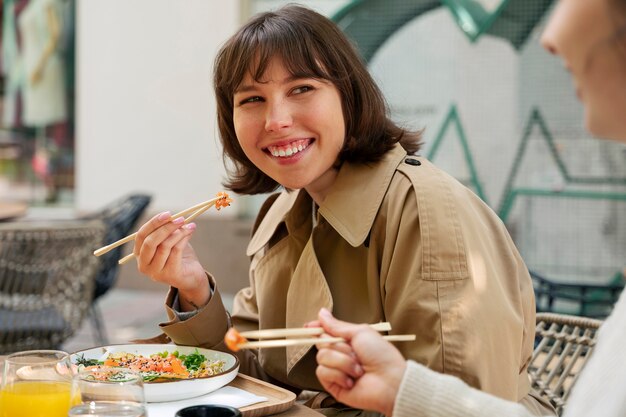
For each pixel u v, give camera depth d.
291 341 0.95
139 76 5.65
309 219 1.46
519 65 4.56
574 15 0.64
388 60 4.88
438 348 1.13
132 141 5.70
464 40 4.68
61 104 6.07
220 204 1.34
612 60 0.62
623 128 0.65
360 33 4.92
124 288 5.81
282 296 1.45
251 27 1.32
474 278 1.17
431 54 4.77
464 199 1.26
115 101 5.74
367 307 1.31
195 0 5.46
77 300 2.78
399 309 1.19
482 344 1.12
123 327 4.61
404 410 0.88
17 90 6.24
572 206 4.50
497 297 1.17
